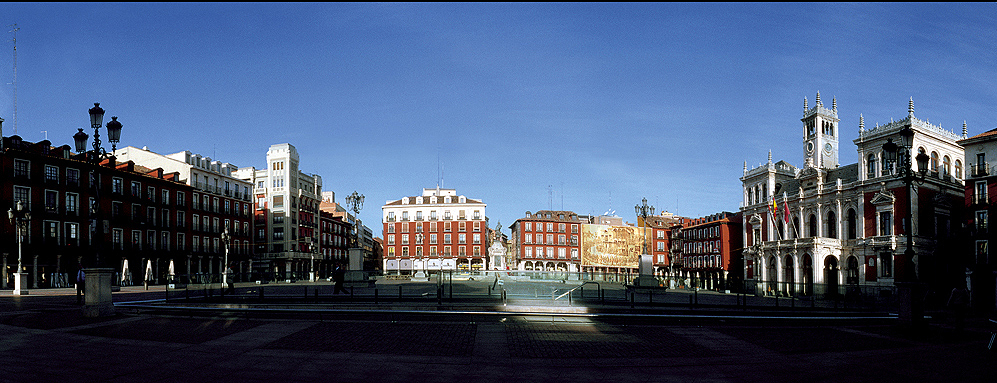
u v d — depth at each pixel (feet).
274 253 346.33
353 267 133.49
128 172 243.40
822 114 262.67
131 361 40.78
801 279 235.81
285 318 71.05
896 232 203.82
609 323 70.08
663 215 508.12
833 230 236.22
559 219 435.94
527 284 118.42
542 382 36.73
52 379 34.83
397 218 435.12
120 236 236.63
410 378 37.14
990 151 163.43
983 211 162.20
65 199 216.74
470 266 414.21
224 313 72.43
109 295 69.00
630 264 442.09
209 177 299.17
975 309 138.51
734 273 375.45
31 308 81.82
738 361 45.44
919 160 73.05
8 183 199.00
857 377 39.91
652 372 40.55
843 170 245.04
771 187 272.10
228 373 37.60
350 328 60.54
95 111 72.69
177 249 268.41
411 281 196.54
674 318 72.02
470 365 41.63
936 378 39.93
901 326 70.64
